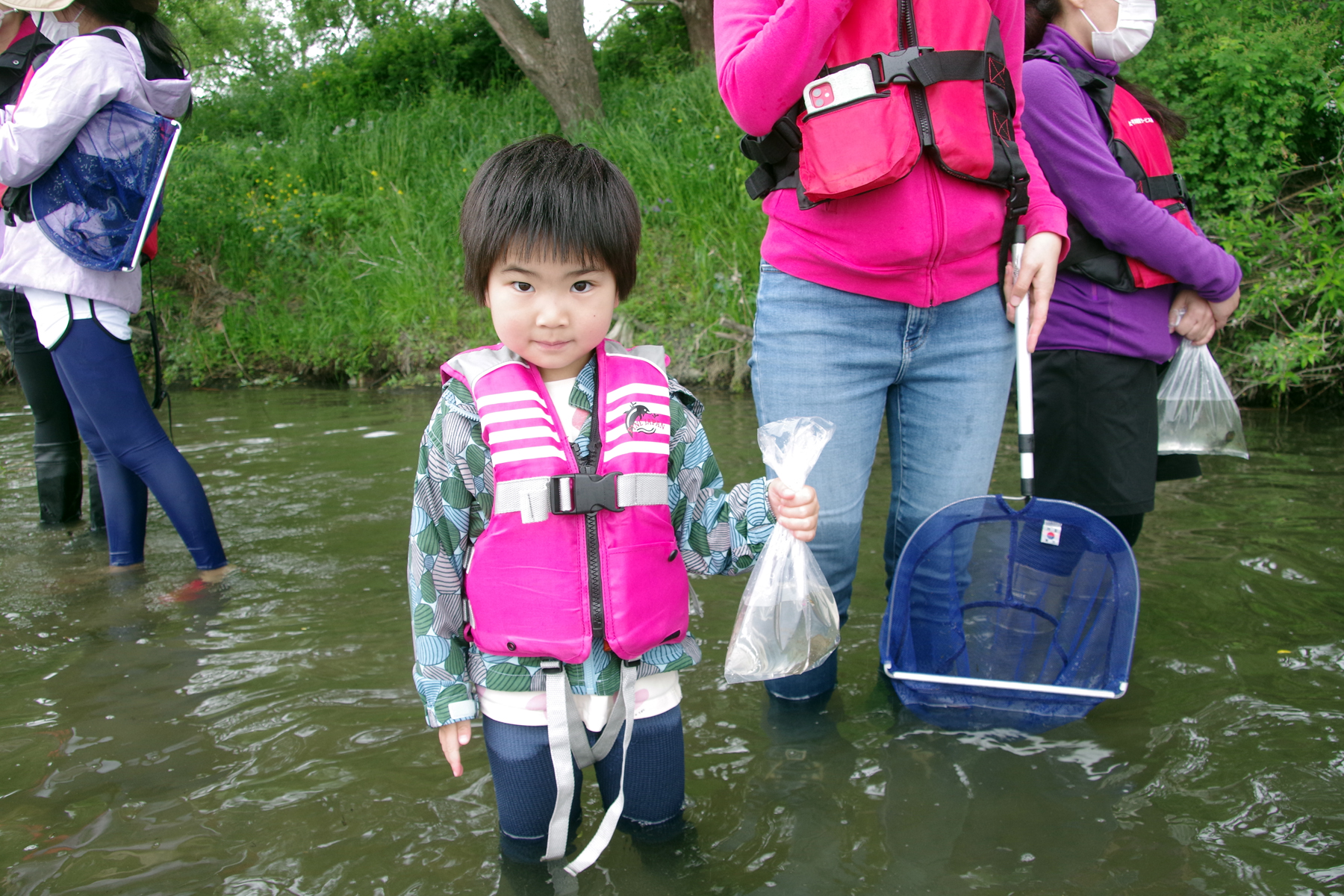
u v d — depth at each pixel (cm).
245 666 232
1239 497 354
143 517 320
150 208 282
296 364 855
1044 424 228
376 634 251
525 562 149
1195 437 237
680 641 160
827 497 197
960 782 173
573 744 151
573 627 149
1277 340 559
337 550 326
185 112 304
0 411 642
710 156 829
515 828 156
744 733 194
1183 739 184
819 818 163
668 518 156
